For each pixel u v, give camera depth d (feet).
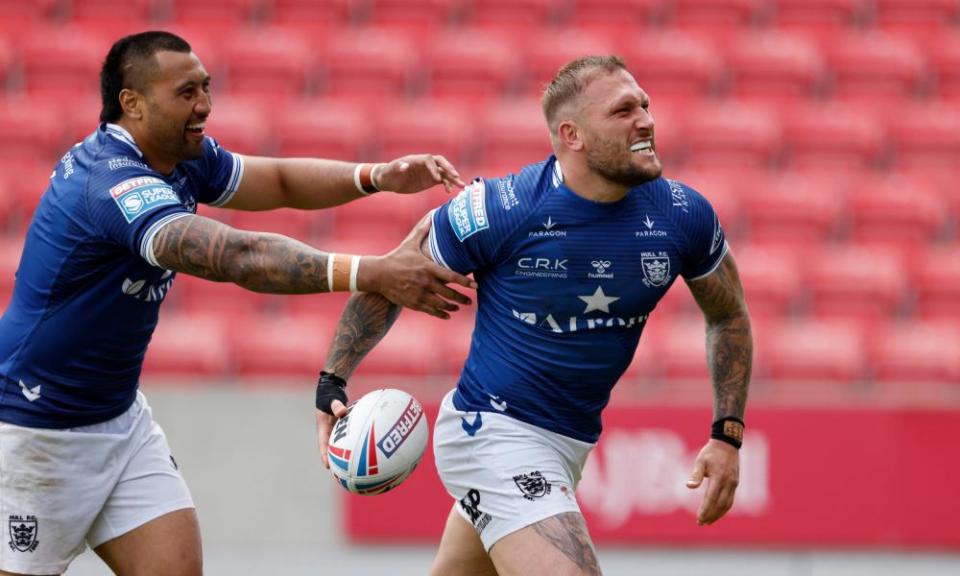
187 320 140.05
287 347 134.72
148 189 53.11
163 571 59.31
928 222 157.17
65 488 58.80
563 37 183.52
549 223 54.24
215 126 161.58
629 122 52.65
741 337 59.67
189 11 184.96
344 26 185.68
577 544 54.03
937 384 134.62
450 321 137.69
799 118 171.94
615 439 106.52
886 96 179.52
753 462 106.52
